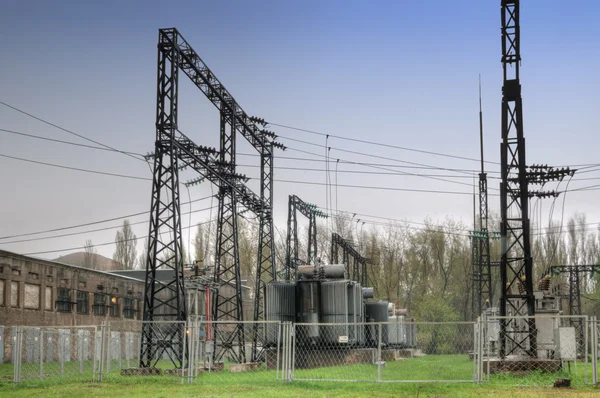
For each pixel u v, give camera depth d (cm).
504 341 2945
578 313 7062
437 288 9869
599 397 1912
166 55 3438
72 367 3969
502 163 3116
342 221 10119
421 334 8756
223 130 4394
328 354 3903
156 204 3288
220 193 4472
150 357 3056
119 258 9762
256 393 2072
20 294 4853
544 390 2089
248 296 8894
